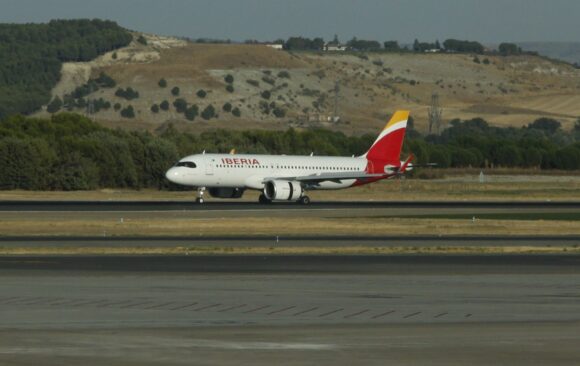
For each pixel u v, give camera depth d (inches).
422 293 4323.3
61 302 3961.6
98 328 3368.6
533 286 4594.0
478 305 3961.6
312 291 4362.7
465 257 5994.1
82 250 6176.2
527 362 2805.1
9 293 4205.2
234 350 2979.8
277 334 3272.6
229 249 6304.1
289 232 7844.5
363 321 3555.6
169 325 3447.3
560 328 3415.4
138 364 2748.5
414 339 3186.5
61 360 2792.8
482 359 2847.0
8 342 3088.1
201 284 4569.4
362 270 5211.6
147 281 4660.4
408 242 7022.6
